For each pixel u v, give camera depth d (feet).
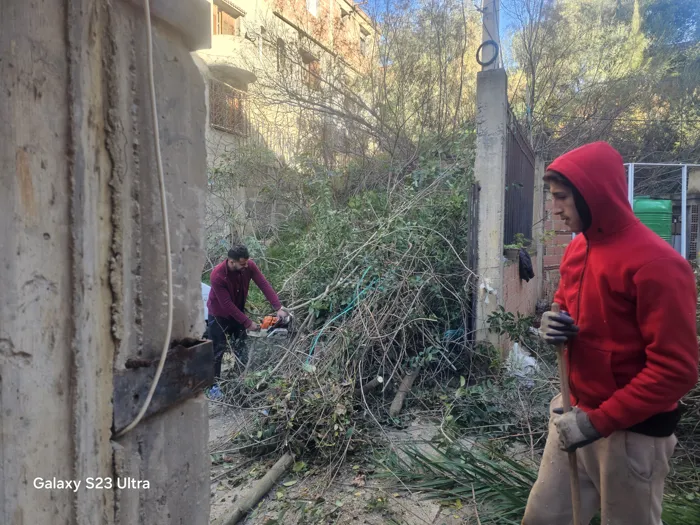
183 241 4.94
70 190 3.56
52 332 3.47
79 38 3.58
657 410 5.00
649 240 5.21
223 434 12.44
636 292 5.08
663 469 5.36
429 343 15.33
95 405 3.80
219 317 14.78
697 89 36.73
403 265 15.79
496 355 14.88
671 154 36.24
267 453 11.42
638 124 36.60
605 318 5.41
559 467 6.07
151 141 4.40
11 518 3.22
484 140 15.43
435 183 18.07
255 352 15.58
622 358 5.37
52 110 3.43
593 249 5.62
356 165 28.71
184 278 4.97
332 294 15.71
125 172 4.09
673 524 7.68
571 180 5.47
